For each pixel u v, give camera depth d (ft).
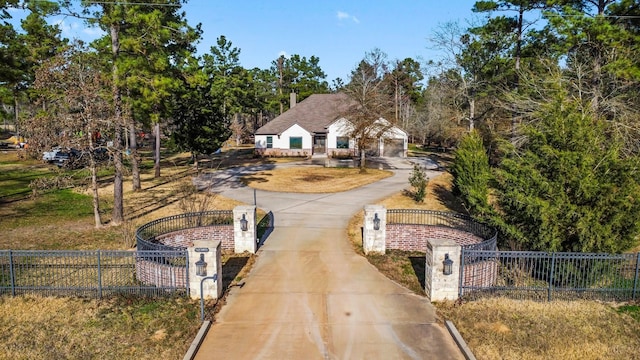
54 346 31.94
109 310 37.78
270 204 82.84
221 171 128.67
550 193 44.16
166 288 40.65
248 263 50.37
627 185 42.39
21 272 47.57
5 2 70.74
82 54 64.44
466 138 79.77
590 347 32.19
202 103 120.98
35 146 62.44
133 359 30.37
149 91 66.95
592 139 45.42
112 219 70.18
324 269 48.37
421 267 50.21
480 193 64.49
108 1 64.64
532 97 85.97
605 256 40.47
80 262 51.44
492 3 98.43
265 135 168.55
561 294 41.60
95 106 64.23
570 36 70.59
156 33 66.49
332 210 77.77
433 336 33.76
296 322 35.76
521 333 34.06
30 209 80.48
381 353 31.27
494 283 45.65
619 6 70.64
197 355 30.99
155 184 107.24
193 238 57.62
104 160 70.33
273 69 302.66
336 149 163.63
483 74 117.80
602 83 75.31
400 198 89.45
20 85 86.22
